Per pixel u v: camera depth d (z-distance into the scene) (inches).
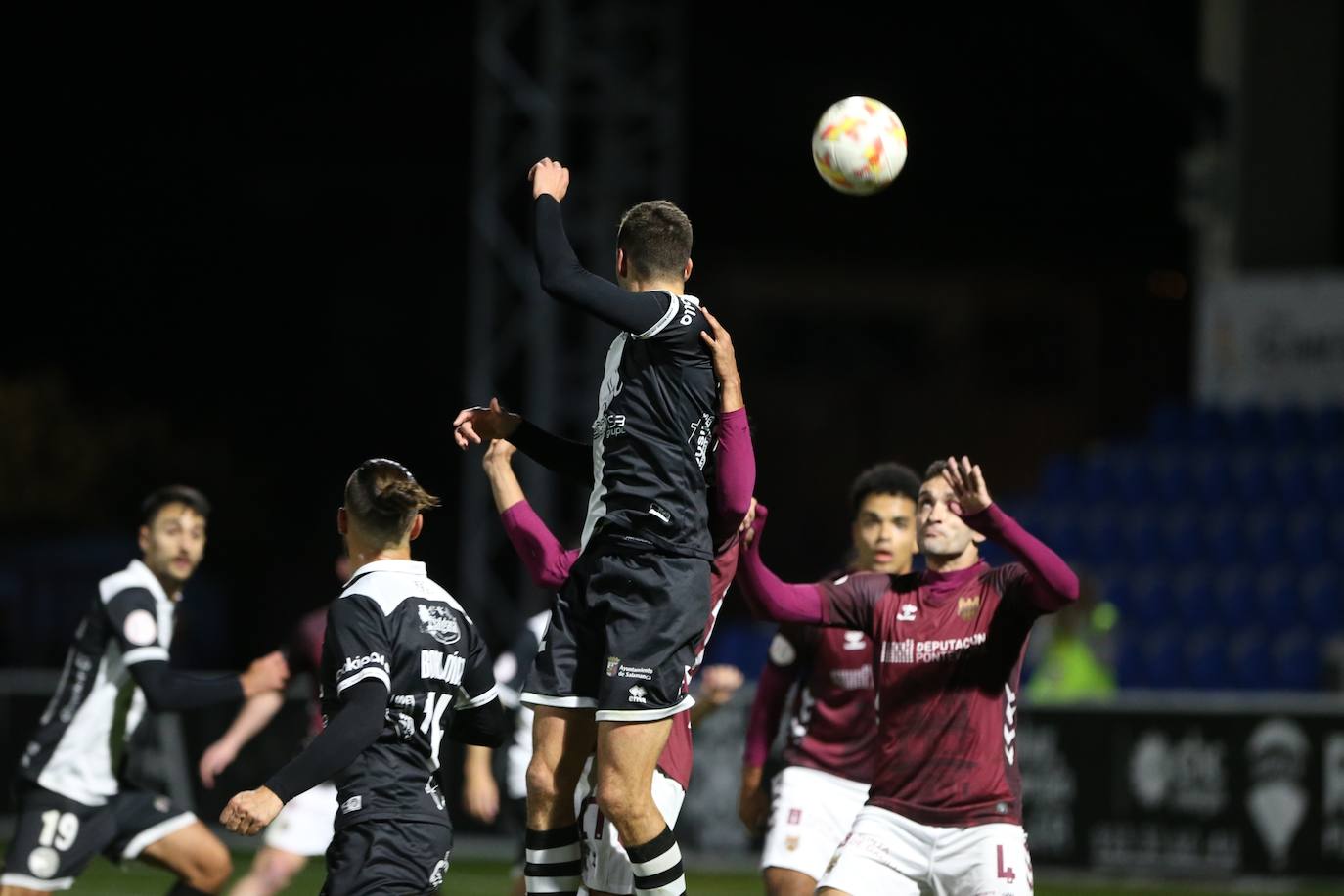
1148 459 2386.8
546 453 773.3
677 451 680.4
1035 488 3811.5
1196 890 1523.1
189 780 1676.9
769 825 957.2
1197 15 3508.9
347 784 681.0
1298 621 2164.1
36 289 3639.3
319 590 3560.5
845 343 3900.1
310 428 3774.6
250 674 960.3
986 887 735.1
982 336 3890.3
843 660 892.6
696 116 3964.1
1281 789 1536.7
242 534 3351.4
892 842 751.7
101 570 2743.6
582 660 695.7
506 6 2603.3
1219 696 1573.6
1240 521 2279.8
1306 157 2456.9
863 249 3900.1
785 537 3737.7
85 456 3095.5
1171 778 1562.5
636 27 2655.0
